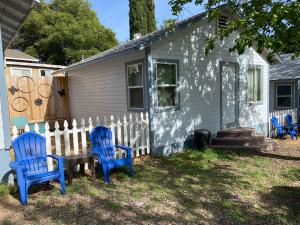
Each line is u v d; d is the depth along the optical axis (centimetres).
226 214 420
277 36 626
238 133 951
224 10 966
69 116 1427
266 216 413
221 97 1013
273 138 1184
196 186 543
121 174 609
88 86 1184
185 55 883
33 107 1323
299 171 639
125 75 907
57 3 3256
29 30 3005
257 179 584
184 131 894
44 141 529
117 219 402
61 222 393
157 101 816
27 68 1759
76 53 2873
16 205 453
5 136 521
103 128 634
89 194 499
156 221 396
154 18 2866
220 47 997
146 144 806
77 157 559
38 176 472
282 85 1619
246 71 1110
